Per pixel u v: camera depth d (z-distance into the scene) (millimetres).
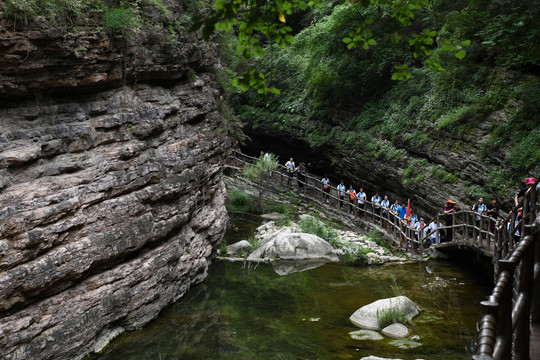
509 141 16125
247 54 4227
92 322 9234
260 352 9758
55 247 8523
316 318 11641
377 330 10984
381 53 23641
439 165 19281
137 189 10703
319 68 26578
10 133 8273
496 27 15078
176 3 12891
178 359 9352
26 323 7906
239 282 14352
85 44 9188
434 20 19953
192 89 13859
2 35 7738
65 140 9188
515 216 11711
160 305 11492
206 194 14617
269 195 26484
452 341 10273
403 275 15289
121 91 10836
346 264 16578
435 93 20453
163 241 11922
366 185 24984
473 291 13695
